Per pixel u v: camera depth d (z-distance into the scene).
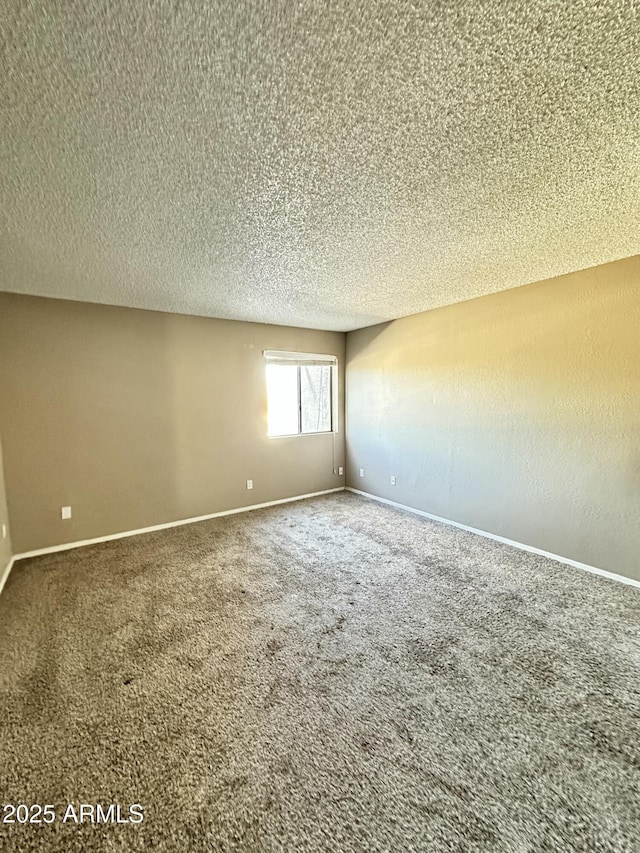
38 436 3.16
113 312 3.48
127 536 3.60
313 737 1.44
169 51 0.94
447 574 2.79
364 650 1.94
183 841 1.10
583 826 1.13
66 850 1.08
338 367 5.15
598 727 1.48
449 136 1.29
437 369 3.91
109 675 1.77
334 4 0.85
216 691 1.67
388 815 1.17
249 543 3.41
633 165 1.48
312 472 5.02
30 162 1.36
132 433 3.62
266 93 1.08
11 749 1.39
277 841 1.10
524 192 1.68
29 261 2.35
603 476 2.72
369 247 2.25
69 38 0.90
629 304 2.54
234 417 4.29
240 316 4.06
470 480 3.66
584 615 2.25
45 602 2.42
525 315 3.11
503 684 1.71
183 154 1.35
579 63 1.01
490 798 1.21
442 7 0.86
